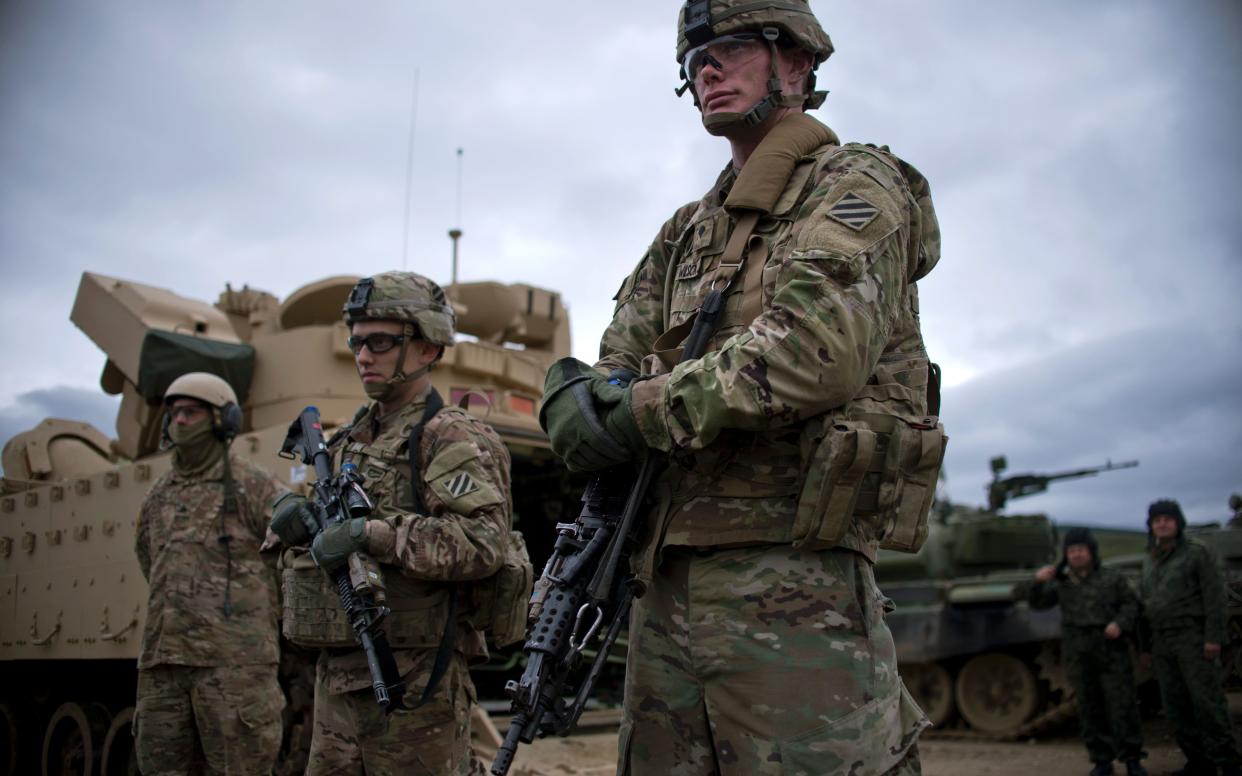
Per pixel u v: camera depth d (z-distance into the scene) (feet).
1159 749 35.04
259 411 31.42
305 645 12.63
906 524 7.61
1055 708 38.55
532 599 8.05
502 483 13.17
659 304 9.66
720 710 7.59
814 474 7.30
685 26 8.57
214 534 18.07
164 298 33.06
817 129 8.45
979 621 40.32
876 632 7.73
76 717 28.32
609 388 7.83
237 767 17.49
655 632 8.10
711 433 7.24
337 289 33.45
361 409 14.07
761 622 7.54
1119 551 59.06
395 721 12.23
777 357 7.11
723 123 8.49
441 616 12.47
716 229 8.54
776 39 8.38
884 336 7.44
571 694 7.93
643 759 8.10
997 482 54.75
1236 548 38.83
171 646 17.44
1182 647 28.71
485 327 39.81
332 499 12.56
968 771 31.86
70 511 28.53
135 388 33.86
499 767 7.26
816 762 7.27
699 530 7.70
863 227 7.42
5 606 30.94
